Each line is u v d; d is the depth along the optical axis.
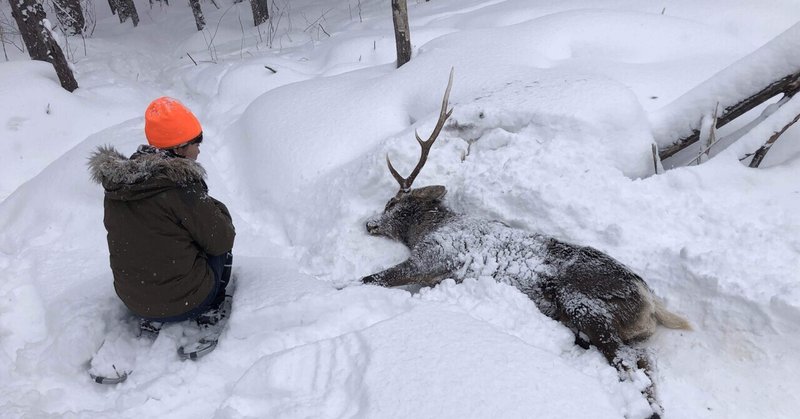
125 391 2.73
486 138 4.26
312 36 8.90
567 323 3.04
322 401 2.39
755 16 5.96
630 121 4.02
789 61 3.66
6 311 3.37
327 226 4.16
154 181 2.69
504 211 3.63
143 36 10.20
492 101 4.39
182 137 2.81
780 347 2.62
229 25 10.43
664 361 2.78
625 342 2.88
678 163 4.32
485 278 3.29
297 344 2.93
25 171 5.53
